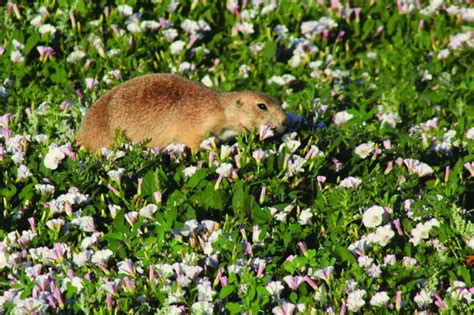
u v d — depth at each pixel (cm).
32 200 1116
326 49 1644
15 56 1489
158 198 1088
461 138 1302
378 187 1126
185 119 1263
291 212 1120
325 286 987
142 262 999
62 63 1512
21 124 1320
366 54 1669
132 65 1537
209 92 1282
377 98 1513
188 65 1530
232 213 1116
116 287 951
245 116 1255
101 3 1616
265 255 1017
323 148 1248
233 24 1667
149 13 1636
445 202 1067
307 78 1555
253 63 1595
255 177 1144
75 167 1126
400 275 978
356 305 936
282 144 1188
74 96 1402
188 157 1244
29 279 973
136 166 1148
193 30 1606
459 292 951
